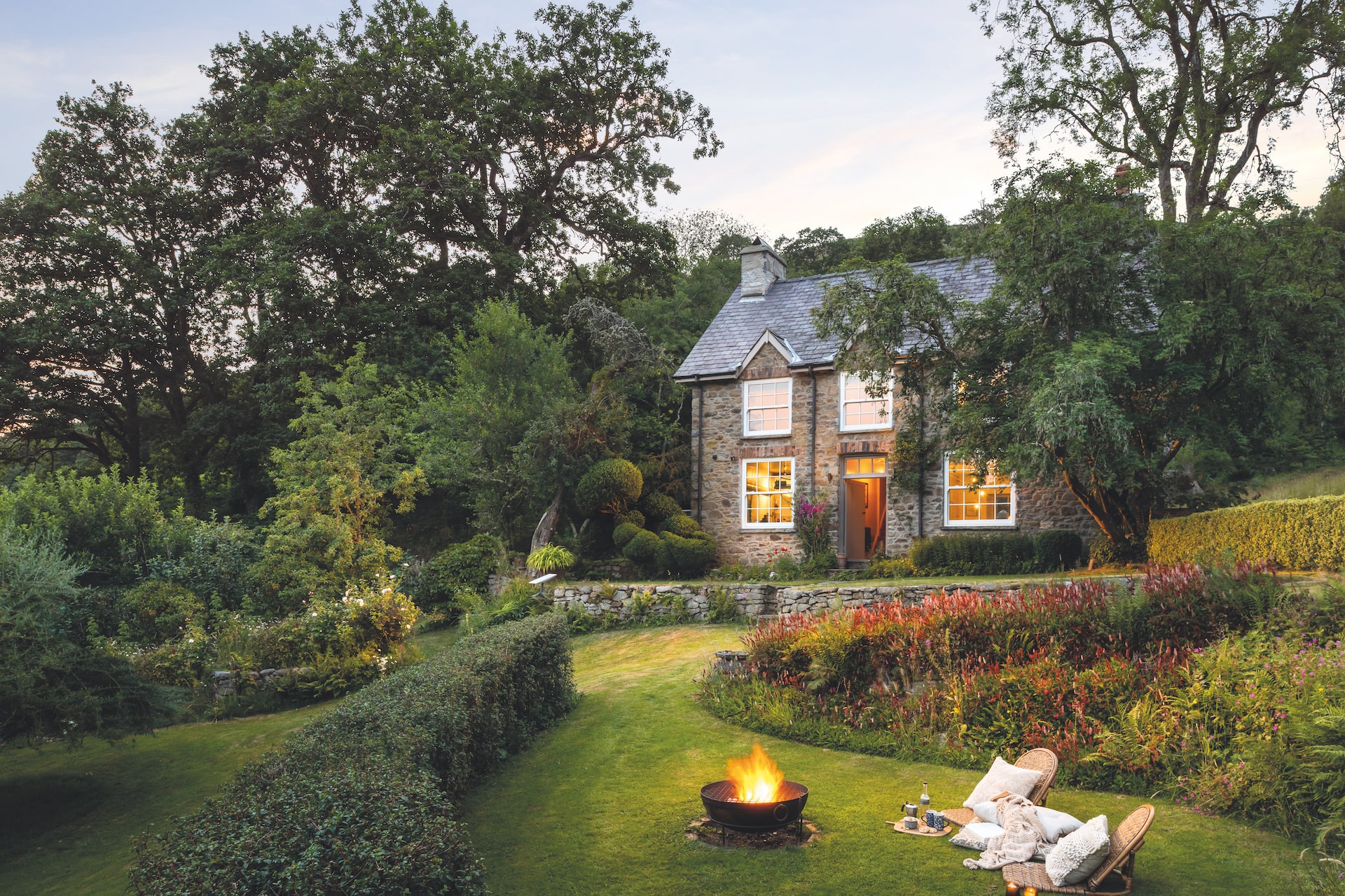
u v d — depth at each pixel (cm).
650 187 3300
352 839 387
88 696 996
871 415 2159
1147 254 1435
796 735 906
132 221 2845
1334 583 842
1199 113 1967
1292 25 1877
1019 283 1440
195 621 1606
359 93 2797
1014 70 2209
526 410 2344
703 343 2486
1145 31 2095
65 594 1059
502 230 3153
